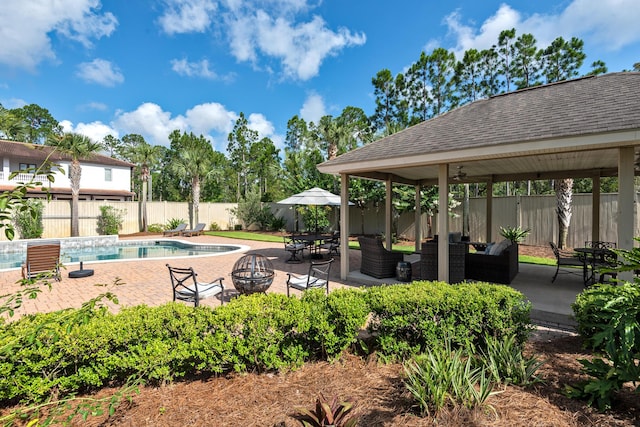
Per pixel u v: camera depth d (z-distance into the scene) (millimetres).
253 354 3223
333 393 2838
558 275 7867
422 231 16766
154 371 2959
